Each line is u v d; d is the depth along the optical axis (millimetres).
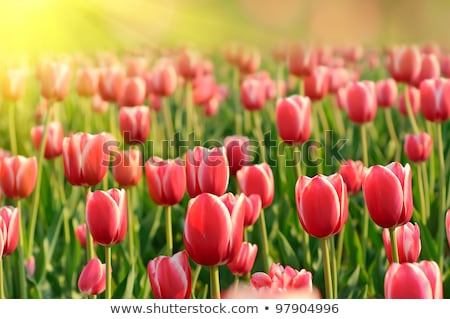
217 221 1588
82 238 1971
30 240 2027
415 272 1533
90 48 9992
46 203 2221
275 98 3908
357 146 2824
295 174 2174
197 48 9109
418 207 2152
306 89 2711
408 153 2107
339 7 10328
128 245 2037
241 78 4496
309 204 1654
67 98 4160
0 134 3611
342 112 3498
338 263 1966
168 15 11680
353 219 2135
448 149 2543
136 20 11352
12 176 1897
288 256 1950
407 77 2533
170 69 2951
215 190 1761
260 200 1850
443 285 1916
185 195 2193
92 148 1842
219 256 1598
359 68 5285
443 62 3713
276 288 1641
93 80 3141
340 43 10031
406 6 9781
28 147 3217
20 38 9664
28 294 2008
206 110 3318
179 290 1607
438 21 9633
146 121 2180
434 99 2076
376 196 1655
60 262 2146
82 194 2301
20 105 4125
